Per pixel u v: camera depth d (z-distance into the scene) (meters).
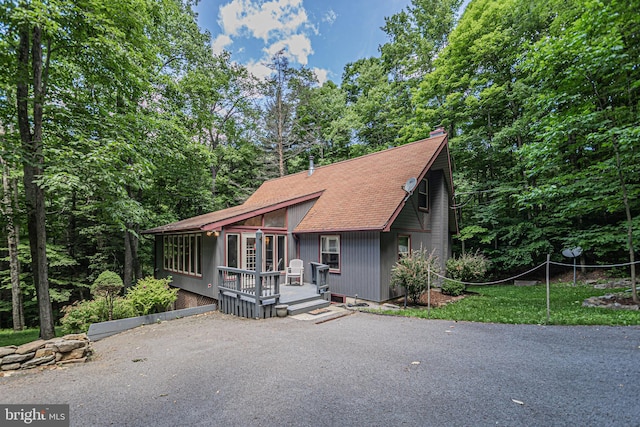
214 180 22.03
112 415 3.35
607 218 13.20
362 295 10.02
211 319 8.31
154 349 5.81
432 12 22.83
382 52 26.58
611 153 9.22
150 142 11.83
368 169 13.62
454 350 5.11
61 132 9.53
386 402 3.44
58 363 5.05
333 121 25.59
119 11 9.23
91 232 14.95
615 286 10.84
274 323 7.46
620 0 7.33
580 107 8.68
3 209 8.95
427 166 11.36
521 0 13.64
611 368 4.11
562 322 6.30
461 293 11.28
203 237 10.92
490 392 3.59
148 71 12.17
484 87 16.45
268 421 3.12
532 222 14.55
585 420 2.97
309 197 12.88
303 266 12.04
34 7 6.75
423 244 12.36
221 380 4.20
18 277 12.27
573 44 7.78
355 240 10.31
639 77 8.30
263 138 24.84
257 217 11.23
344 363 4.68
